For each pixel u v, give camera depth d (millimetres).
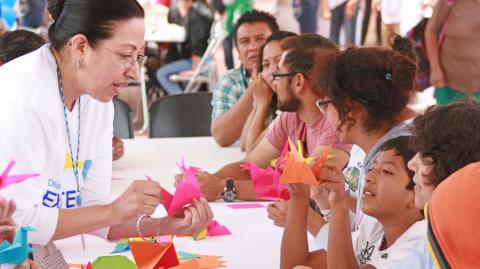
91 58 1744
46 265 1783
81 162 1920
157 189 1782
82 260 1988
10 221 1571
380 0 6207
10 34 2648
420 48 5125
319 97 2436
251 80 3654
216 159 3365
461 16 4914
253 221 2379
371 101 1733
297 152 1754
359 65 1739
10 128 1661
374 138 1771
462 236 1023
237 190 2658
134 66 1788
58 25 1766
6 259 1492
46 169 1769
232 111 3609
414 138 1358
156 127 4105
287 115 2816
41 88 1718
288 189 1846
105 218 1738
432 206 1072
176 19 6566
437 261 1043
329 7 6547
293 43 2486
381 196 1614
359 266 1689
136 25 1752
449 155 1270
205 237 2176
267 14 3703
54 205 1817
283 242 1856
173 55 6805
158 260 1601
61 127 1792
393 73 1732
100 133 1984
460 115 1289
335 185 1655
